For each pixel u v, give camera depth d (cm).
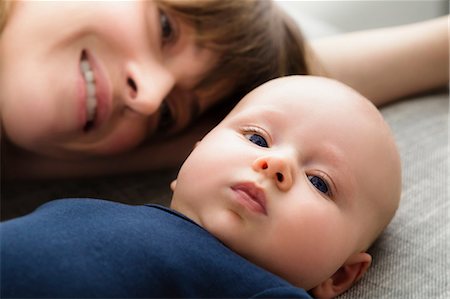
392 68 102
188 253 53
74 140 85
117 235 53
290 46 96
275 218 56
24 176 92
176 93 88
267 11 95
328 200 60
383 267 66
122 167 94
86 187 89
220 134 63
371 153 62
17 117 79
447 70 103
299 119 62
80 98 79
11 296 49
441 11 149
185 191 61
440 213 74
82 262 51
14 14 81
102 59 81
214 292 52
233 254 55
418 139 90
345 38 107
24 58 79
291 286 53
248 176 57
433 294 61
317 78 69
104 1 80
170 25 84
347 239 60
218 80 88
